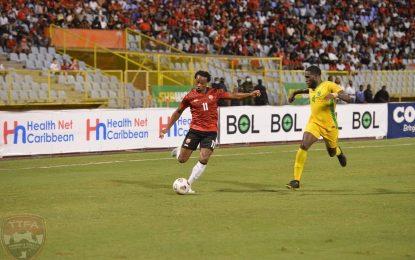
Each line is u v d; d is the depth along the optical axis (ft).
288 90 166.50
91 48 164.04
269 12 203.92
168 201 61.67
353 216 54.70
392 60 210.59
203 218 53.72
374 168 86.84
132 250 43.70
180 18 184.85
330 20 211.41
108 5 178.81
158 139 112.06
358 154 104.17
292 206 59.00
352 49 205.16
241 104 145.07
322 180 75.92
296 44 196.34
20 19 159.84
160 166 89.81
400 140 130.93
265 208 58.08
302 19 209.36
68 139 103.60
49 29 161.79
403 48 219.41
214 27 188.34
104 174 81.51
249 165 90.48
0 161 95.30
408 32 225.76
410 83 189.98
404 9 233.96
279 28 197.57
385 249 44.06
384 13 227.40
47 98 138.41
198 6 191.72
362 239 46.80
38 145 101.04
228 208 58.03
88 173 82.48
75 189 69.26
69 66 151.74
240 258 41.78
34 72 141.59
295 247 44.52
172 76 155.43
